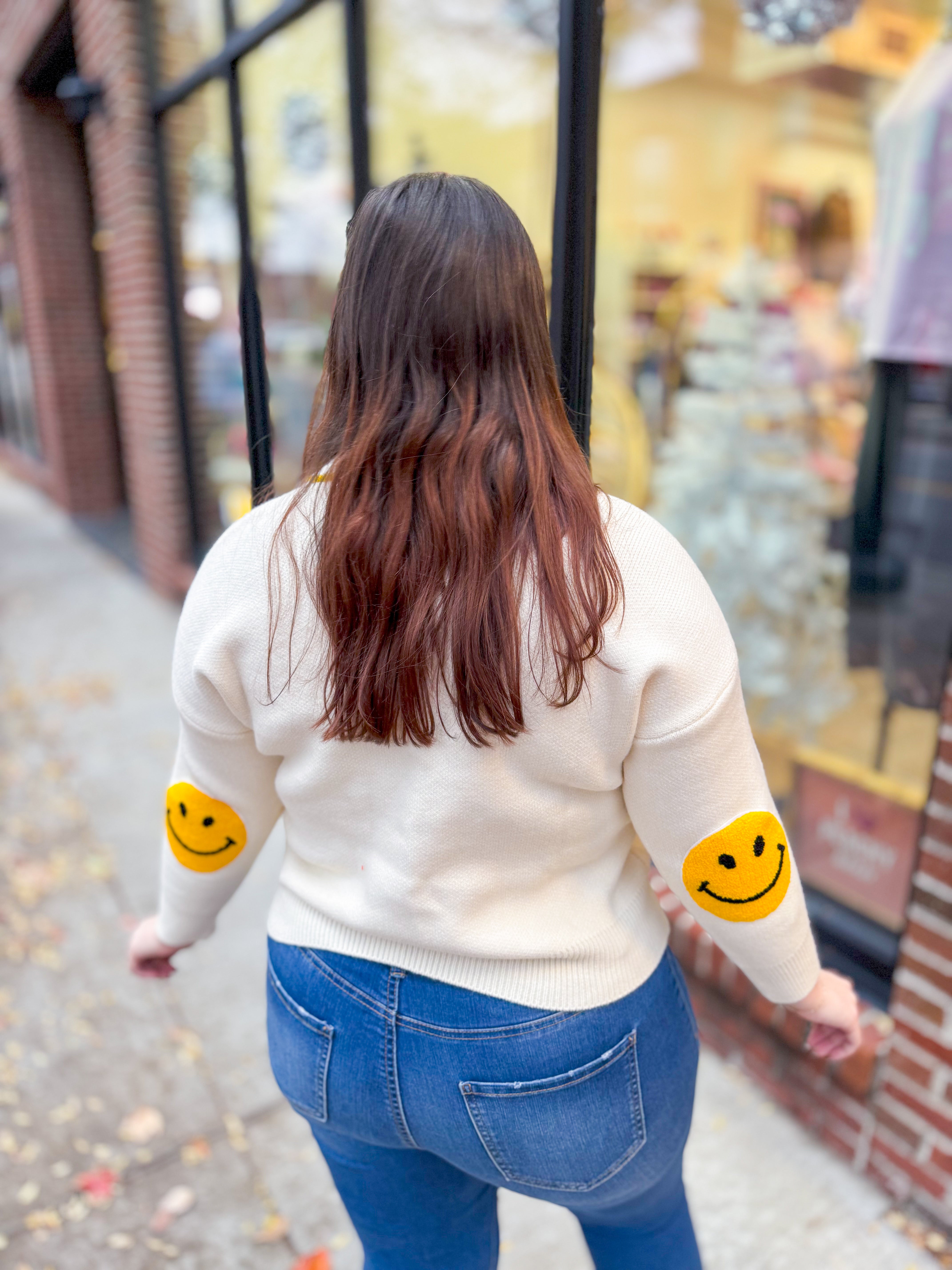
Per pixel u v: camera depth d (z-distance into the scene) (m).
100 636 5.20
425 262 0.74
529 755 0.80
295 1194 1.90
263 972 2.57
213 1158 1.98
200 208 4.75
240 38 3.48
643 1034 0.91
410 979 0.88
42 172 6.90
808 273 4.81
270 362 4.71
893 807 2.26
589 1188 0.93
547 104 4.11
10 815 3.39
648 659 0.75
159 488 5.35
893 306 2.41
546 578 0.73
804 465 3.33
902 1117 1.78
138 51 4.54
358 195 3.10
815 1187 1.85
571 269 1.38
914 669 2.75
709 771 0.80
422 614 0.74
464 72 3.92
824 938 2.10
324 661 0.81
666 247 5.26
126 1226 1.83
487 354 0.75
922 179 2.29
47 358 7.41
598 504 0.78
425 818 0.82
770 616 2.97
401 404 0.75
